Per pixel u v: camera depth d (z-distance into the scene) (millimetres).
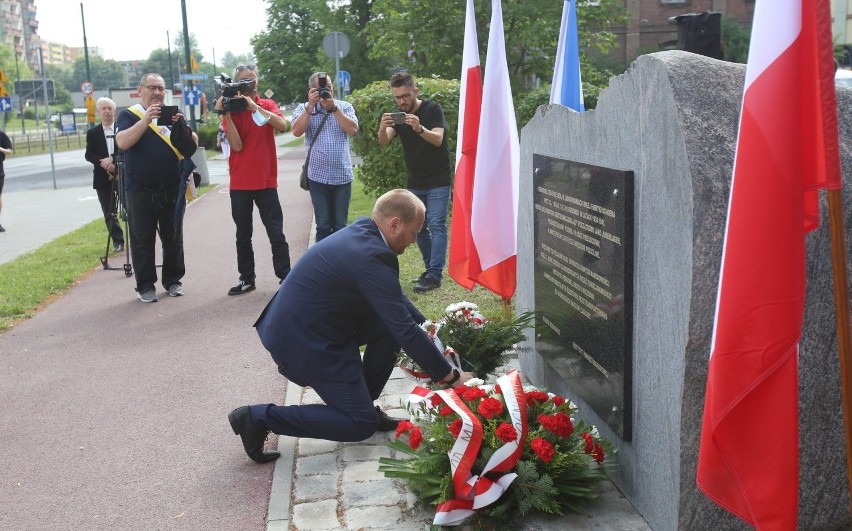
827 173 2559
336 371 4062
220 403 5145
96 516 3789
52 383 5633
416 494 3795
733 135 3074
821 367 3229
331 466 4141
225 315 7285
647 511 3475
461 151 5727
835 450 3318
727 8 39000
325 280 4020
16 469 4309
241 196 7969
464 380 4102
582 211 3986
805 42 2545
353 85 38562
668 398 3227
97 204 18469
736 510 2840
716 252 3004
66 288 8820
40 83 24734
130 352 6281
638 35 39344
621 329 3547
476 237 5324
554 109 4520
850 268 3201
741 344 2674
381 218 4109
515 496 3537
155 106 7559
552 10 19812
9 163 36656
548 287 4613
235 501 3873
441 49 20469
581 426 3705
